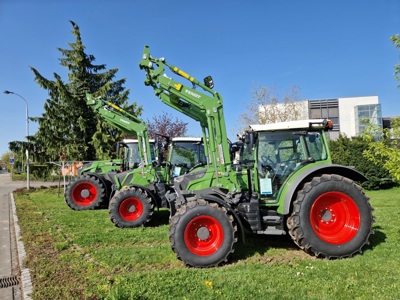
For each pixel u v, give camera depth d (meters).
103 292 3.89
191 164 9.34
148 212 8.05
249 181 5.57
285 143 5.64
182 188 5.90
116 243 6.40
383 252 5.18
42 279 4.49
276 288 3.88
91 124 25.20
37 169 26.38
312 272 4.39
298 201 5.13
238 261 5.06
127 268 4.88
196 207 4.93
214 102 5.60
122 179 9.29
